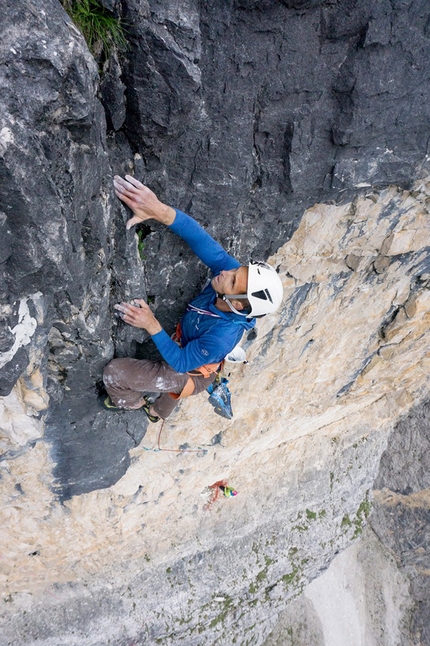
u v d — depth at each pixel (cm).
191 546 905
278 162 401
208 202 395
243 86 348
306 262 521
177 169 370
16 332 315
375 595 1406
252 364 631
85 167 291
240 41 329
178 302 461
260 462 924
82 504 644
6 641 773
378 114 383
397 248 537
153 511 791
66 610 811
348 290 593
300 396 784
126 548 820
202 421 679
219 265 375
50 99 245
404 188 460
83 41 253
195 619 943
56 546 704
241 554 975
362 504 1216
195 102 328
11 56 231
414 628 1401
